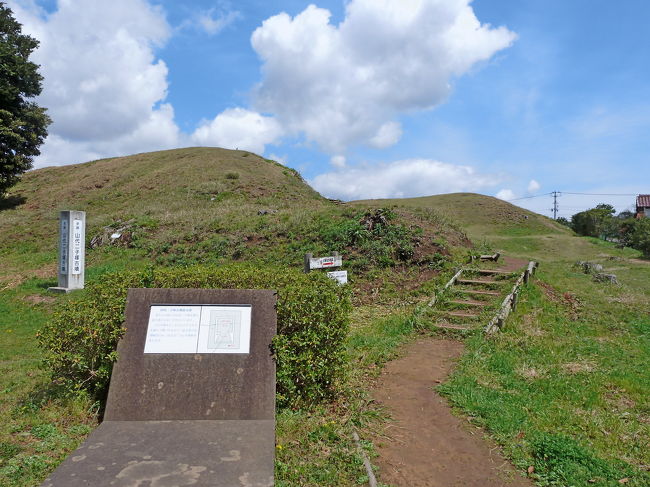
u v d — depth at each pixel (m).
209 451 3.70
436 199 44.00
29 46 31.27
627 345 8.09
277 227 17.38
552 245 26.81
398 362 6.86
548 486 3.68
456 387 5.68
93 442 3.81
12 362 7.40
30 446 4.00
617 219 32.97
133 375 4.43
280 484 3.49
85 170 38.66
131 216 23.09
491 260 13.80
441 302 9.98
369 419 4.80
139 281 5.81
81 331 4.61
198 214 21.97
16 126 29.66
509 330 8.47
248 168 35.66
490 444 4.38
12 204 31.39
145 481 3.27
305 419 4.64
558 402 5.46
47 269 16.95
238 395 4.38
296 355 4.88
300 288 5.25
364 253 13.74
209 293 4.93
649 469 4.02
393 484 3.67
